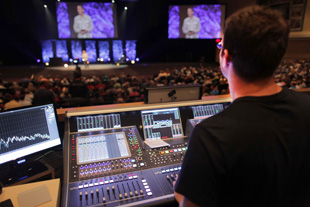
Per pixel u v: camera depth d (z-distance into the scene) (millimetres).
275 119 594
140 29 16344
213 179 569
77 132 1372
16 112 1329
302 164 604
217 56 17328
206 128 606
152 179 1167
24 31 14859
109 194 1058
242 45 584
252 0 13367
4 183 1291
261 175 567
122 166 1224
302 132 602
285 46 582
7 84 7023
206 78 7453
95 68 14211
